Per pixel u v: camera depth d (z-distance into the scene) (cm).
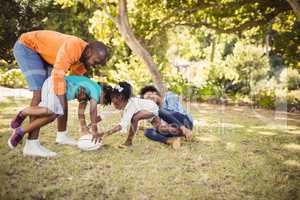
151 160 360
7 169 324
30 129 355
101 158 362
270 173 332
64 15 1262
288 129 512
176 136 427
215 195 286
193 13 944
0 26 1138
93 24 921
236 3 866
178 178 317
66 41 361
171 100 447
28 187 291
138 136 446
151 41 1009
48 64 387
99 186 298
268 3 855
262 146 418
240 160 365
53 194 282
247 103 807
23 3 1177
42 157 360
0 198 271
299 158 375
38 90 370
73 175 318
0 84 891
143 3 916
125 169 335
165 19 918
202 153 386
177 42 1323
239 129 502
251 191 295
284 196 288
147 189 294
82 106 391
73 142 401
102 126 491
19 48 369
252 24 905
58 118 397
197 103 796
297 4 664
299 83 908
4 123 485
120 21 823
